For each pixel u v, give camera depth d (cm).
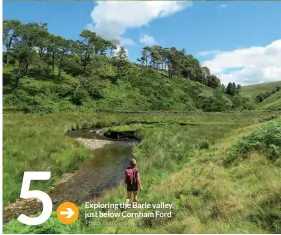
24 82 6222
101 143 2261
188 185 927
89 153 1808
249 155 1090
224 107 6650
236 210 691
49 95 5888
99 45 8231
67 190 1171
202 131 2358
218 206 712
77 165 1520
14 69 6625
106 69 8238
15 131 1928
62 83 6819
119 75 7950
